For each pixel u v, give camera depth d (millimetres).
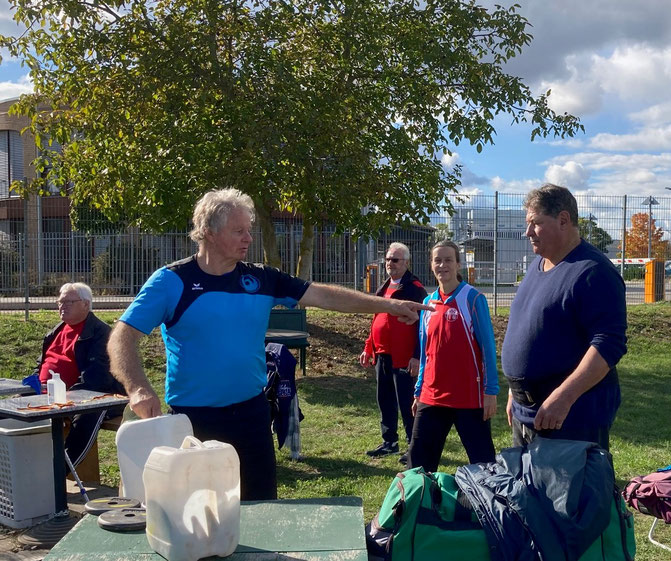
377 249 14484
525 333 3324
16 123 24922
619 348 3020
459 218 14867
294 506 2576
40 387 5578
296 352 11133
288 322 9797
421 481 2742
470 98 10641
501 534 2547
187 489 2094
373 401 8703
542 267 3445
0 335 11000
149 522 2164
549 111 11086
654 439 6926
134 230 15078
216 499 2119
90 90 9727
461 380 4434
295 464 6148
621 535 2684
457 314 4449
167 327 3129
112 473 5844
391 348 6145
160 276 3086
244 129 9180
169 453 2105
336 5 10273
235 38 10148
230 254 3090
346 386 9539
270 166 9070
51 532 4215
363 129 10938
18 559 3918
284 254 14125
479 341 4430
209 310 3061
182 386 3107
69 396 4582
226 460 2158
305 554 2131
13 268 15297
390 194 10539
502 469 2797
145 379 2877
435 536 2596
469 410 4434
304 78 10008
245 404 3158
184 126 9492
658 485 3918
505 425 7457
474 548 2576
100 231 15078
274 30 9797
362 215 10469
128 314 3016
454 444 6637
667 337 13266
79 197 10969
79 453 5141
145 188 9289
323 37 10164
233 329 3092
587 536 2529
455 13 10828
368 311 3385
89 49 9547
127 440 2738
